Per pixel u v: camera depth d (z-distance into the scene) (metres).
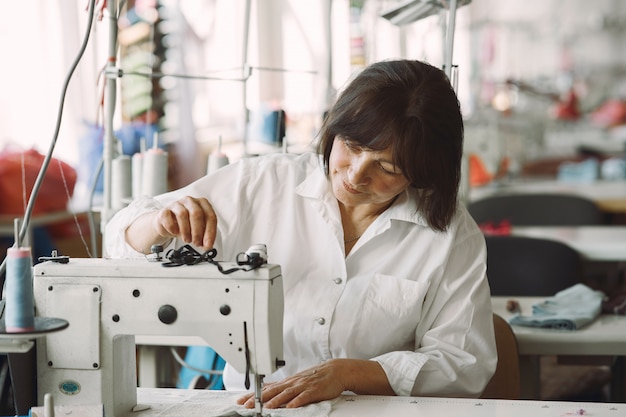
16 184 3.31
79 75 3.04
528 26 7.35
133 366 1.64
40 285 1.56
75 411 1.49
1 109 3.68
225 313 1.51
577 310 2.48
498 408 1.58
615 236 3.70
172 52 4.23
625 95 7.55
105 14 2.33
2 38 3.66
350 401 1.64
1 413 2.52
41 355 1.57
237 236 1.92
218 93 5.39
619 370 2.68
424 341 1.86
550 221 4.26
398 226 1.91
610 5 7.82
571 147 6.95
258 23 5.78
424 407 1.59
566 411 1.56
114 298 1.55
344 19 5.55
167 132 4.10
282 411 1.56
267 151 2.99
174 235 1.65
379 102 1.61
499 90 6.51
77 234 3.57
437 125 1.64
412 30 4.96
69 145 3.90
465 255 1.91
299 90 5.83
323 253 1.90
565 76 7.36
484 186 5.47
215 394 1.71
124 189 2.54
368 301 1.86
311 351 1.89
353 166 1.67
